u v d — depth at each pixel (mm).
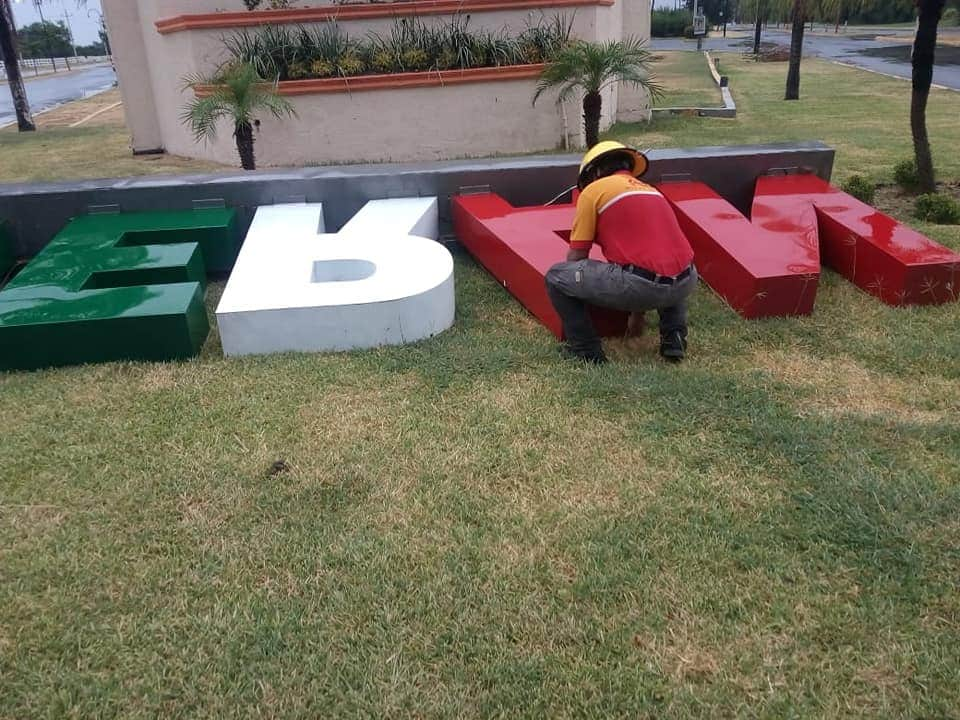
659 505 3244
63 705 2410
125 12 13797
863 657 2492
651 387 4203
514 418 3959
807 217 5953
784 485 3365
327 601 2779
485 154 12383
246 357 4801
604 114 14055
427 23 12250
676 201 6336
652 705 2346
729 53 40438
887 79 23484
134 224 6457
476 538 3084
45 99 30859
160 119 14445
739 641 2570
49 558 3033
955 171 9609
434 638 2611
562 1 12148
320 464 3605
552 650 2555
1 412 4188
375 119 12039
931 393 4156
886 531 3033
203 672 2508
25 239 6758
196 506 3330
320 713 2352
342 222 7004
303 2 12648
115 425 4008
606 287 4254
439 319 5086
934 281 5246
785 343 4828
